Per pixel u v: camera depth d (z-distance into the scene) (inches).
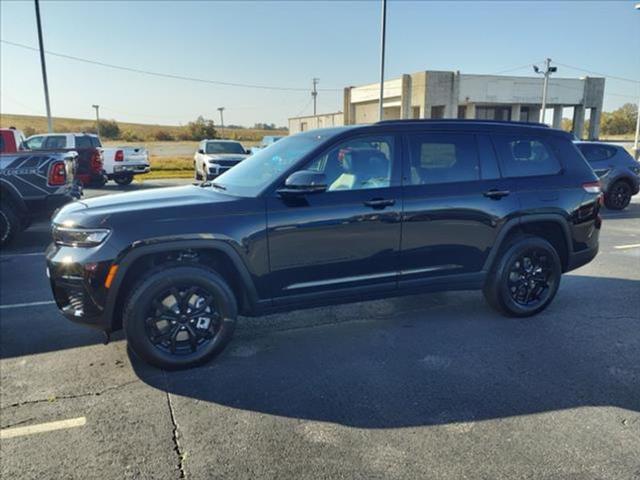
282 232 157.3
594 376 149.0
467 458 110.5
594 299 221.1
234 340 177.3
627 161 504.4
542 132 200.5
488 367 154.9
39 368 156.3
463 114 1721.2
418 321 194.4
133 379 148.8
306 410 130.7
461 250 182.5
